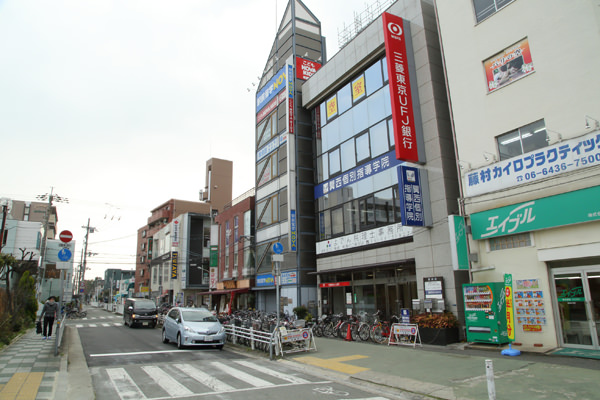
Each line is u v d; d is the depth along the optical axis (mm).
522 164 11680
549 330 10805
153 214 67500
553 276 11023
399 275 16688
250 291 29594
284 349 13109
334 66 21766
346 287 19953
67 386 8242
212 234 38781
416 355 11508
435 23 16406
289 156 24406
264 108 29516
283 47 28016
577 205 10164
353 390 8195
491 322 11602
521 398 6828
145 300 26531
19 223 38094
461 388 7680
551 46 11352
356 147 20078
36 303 26688
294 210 23812
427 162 15336
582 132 10359
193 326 14312
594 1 10477
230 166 60812
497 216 12109
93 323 30641
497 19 12961
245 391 8008
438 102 15414
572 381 7605
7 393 7449
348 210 20281
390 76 15531
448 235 14180
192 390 8094
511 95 12344
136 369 10367
